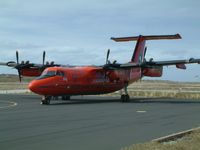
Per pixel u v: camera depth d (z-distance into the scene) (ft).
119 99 135.23
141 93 179.73
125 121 63.00
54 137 45.68
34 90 102.12
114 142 42.45
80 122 60.95
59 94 108.58
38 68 126.62
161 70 127.95
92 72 116.78
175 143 40.96
